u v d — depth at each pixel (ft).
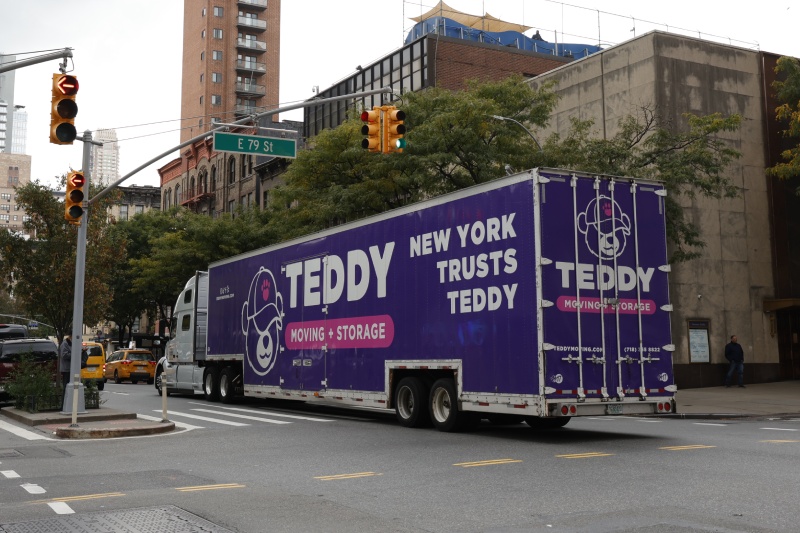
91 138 61.93
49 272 75.92
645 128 87.25
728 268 100.17
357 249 57.26
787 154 97.86
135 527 22.25
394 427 52.39
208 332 82.74
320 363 60.80
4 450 41.93
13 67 47.62
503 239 44.06
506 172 79.41
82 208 59.41
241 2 339.98
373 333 54.65
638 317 44.42
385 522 22.93
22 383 64.23
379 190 92.43
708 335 97.66
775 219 104.17
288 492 28.07
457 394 46.85
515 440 43.78
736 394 85.30
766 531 21.12
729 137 102.37
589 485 28.48
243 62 338.34
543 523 22.47
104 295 80.48
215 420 59.21
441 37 149.18
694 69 101.09
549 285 41.75
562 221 42.68
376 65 160.97
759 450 37.65
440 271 48.75
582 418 62.23
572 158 82.02
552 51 179.01
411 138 82.69
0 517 23.75
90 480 31.32
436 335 48.62
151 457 38.65
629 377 43.57
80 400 60.23
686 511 23.73
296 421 58.08
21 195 75.56
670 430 50.08
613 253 44.19
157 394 97.55
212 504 25.79
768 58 106.52
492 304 44.47
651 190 46.06
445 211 48.75
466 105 79.92
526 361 41.91
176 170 246.88
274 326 68.44
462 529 21.94
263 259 71.56
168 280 144.15
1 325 104.68
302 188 100.83
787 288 103.86
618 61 102.63
